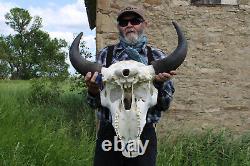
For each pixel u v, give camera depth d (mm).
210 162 6816
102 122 4207
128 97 3834
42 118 8422
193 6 8094
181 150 6828
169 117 8070
